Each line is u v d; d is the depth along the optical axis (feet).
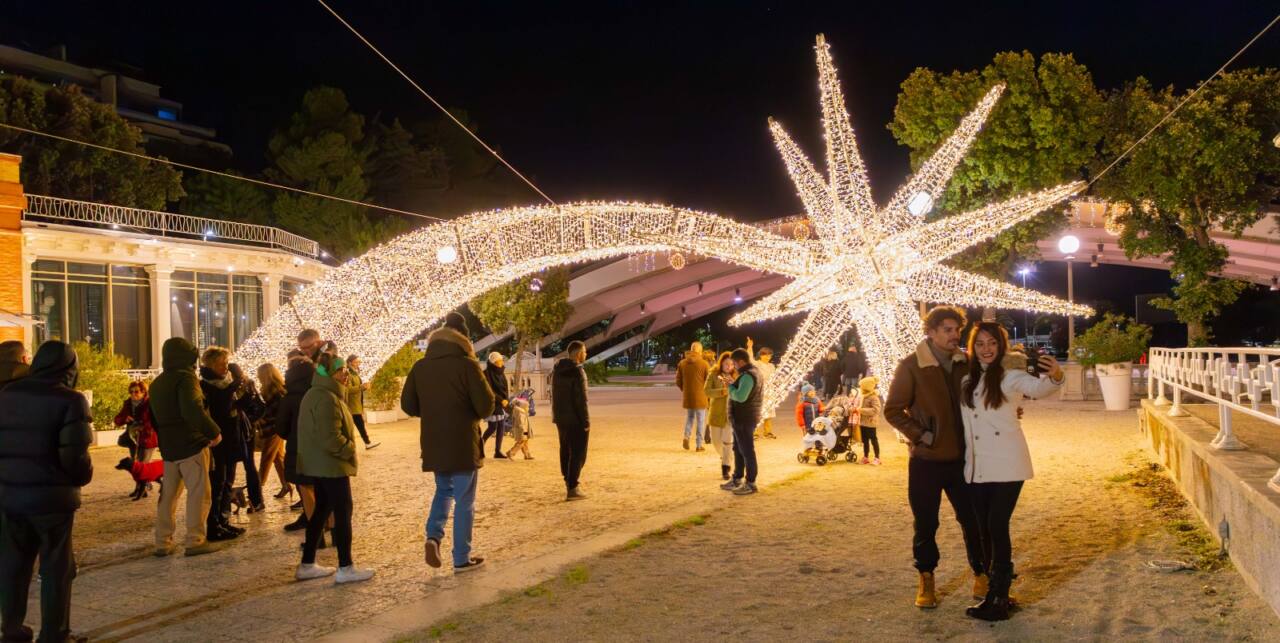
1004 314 156.56
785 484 35.53
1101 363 69.21
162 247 78.54
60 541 17.87
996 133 81.56
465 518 23.17
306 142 151.53
